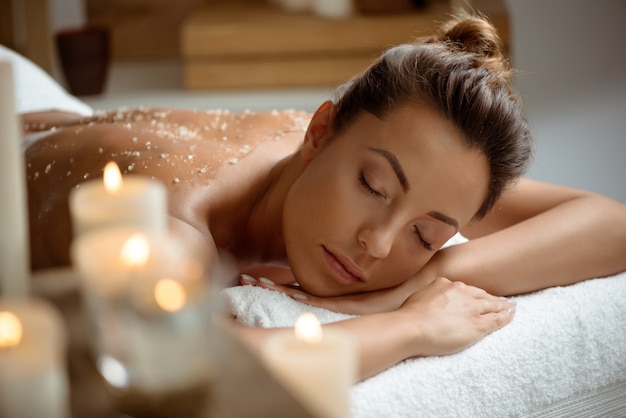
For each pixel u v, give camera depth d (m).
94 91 3.90
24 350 0.65
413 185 1.38
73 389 0.74
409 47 1.47
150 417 0.71
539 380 1.45
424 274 1.55
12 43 3.66
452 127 1.39
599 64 3.97
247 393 0.73
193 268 0.72
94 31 3.85
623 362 1.55
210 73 3.97
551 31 4.20
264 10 4.20
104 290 0.71
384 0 3.96
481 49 1.52
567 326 1.49
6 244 0.83
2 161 0.83
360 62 3.95
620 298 1.57
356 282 1.46
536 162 3.31
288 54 3.95
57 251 1.57
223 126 1.79
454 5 3.90
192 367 0.71
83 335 0.81
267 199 1.60
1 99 0.83
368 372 1.28
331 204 1.41
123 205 0.84
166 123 1.79
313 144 1.52
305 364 0.82
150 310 0.70
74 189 1.56
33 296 0.87
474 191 1.44
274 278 1.67
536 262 1.60
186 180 1.55
